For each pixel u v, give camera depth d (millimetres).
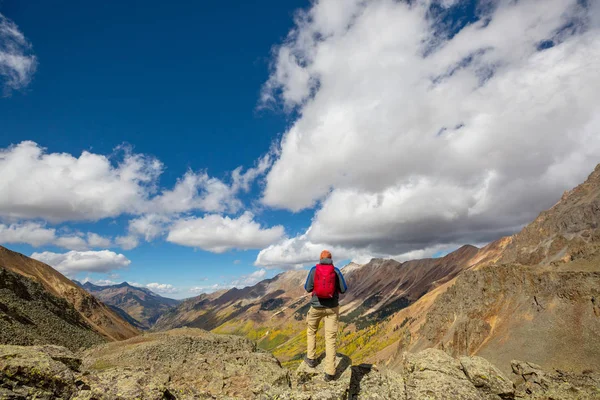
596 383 17281
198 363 22141
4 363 10211
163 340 56875
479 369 14125
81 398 10570
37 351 11844
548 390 17375
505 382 13508
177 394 13344
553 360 83812
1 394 9414
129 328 125438
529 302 109312
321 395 11188
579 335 85812
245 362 23359
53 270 129750
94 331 79688
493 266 138125
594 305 89125
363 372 14039
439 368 14469
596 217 160875
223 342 61469
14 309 55312
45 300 73625
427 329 147125
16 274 75312
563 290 100312
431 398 12352
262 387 14000
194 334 66125
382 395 12578
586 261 120125
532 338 94812
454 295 147125
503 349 98438
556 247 163875
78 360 12953
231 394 17453
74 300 113125
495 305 121625
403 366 15547
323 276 12344
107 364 44625
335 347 12484
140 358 47125
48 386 10414
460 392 12617
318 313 12891
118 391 11320
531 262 170750
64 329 61094
